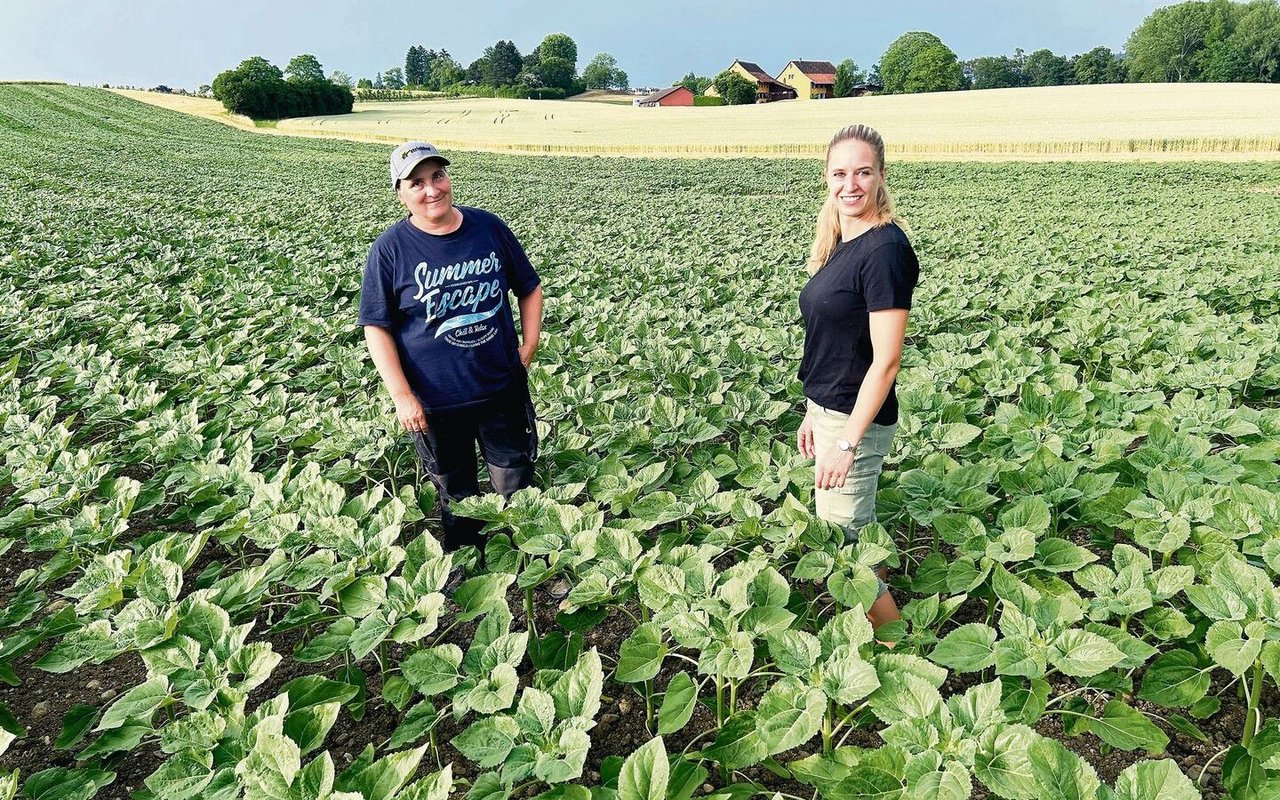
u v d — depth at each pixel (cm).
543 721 287
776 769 307
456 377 439
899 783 257
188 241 1536
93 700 395
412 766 265
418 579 364
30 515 472
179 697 318
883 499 445
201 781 271
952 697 280
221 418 632
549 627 435
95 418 629
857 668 291
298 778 255
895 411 354
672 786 284
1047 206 2386
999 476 450
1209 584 342
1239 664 286
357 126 7575
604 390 656
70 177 2870
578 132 6569
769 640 313
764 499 579
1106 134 4678
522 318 482
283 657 421
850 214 323
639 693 369
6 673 369
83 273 1209
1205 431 534
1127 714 303
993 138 4844
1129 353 756
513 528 438
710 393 643
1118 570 361
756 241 1656
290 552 405
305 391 761
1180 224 1759
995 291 1120
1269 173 3145
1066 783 236
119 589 373
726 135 5891
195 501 483
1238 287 1001
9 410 627
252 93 8244
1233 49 11081
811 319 340
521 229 1834
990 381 668
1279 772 278
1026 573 375
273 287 1130
